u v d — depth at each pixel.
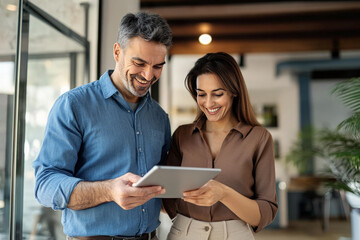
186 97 8.69
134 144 1.44
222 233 1.44
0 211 1.93
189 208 1.49
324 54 8.55
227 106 1.54
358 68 8.17
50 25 2.35
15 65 2.00
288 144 8.35
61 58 2.49
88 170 1.38
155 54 1.33
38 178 1.27
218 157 1.52
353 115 2.95
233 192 1.34
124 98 1.48
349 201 5.87
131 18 1.37
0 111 1.90
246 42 6.69
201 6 5.44
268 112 8.48
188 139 1.60
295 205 7.63
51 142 1.32
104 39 2.77
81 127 1.36
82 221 1.31
